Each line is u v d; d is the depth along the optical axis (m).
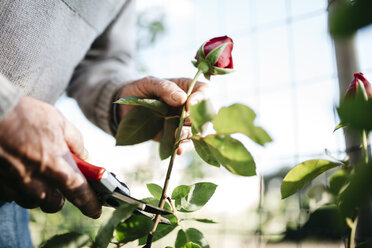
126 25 0.72
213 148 0.31
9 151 0.30
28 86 0.45
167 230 0.37
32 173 0.32
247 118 0.28
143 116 0.44
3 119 0.29
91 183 0.35
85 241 0.34
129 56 0.73
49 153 0.31
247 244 0.71
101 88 0.59
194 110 0.30
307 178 0.37
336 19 0.15
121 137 0.44
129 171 0.98
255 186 0.79
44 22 0.44
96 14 0.52
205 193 0.37
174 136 0.43
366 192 0.18
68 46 0.49
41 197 0.33
